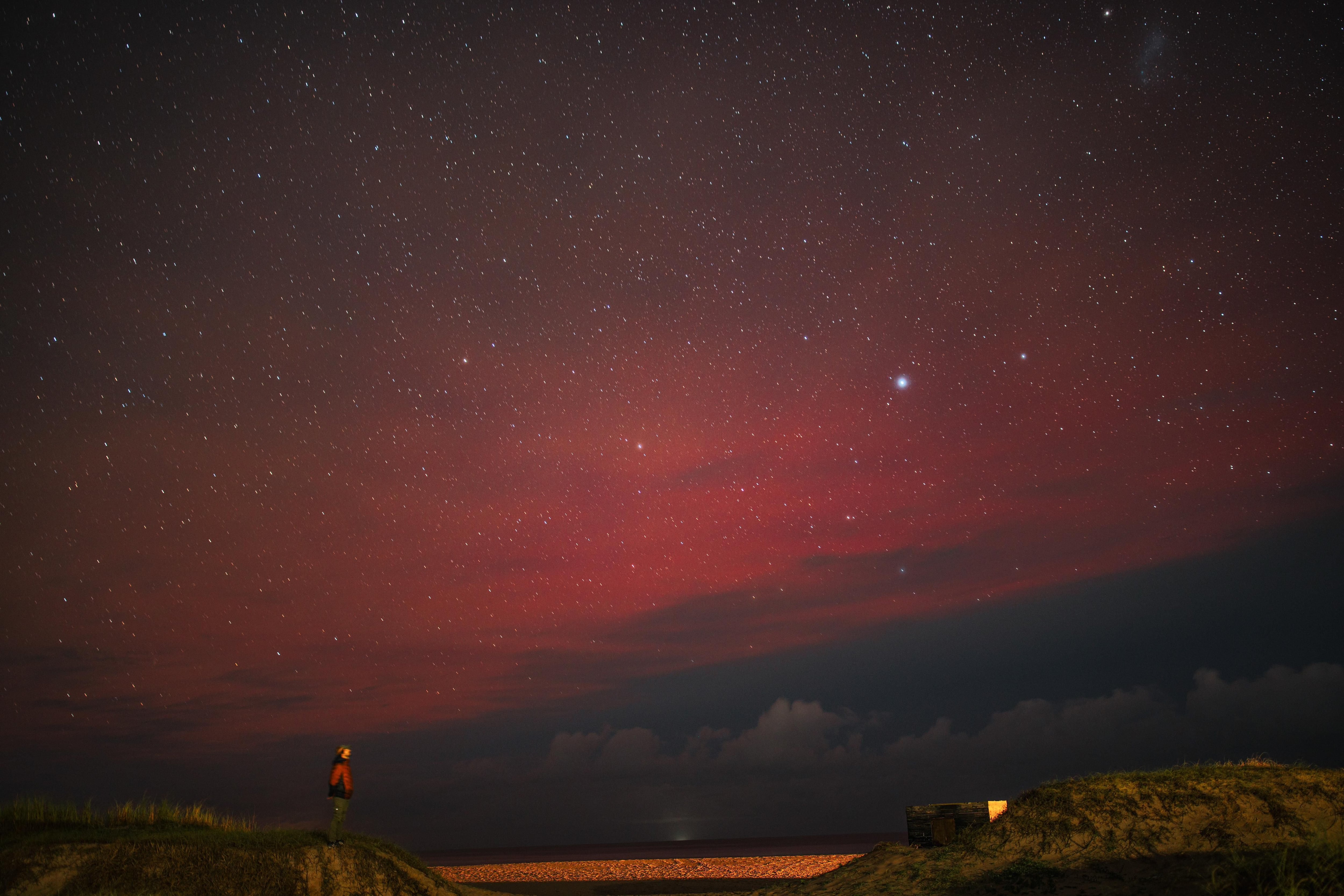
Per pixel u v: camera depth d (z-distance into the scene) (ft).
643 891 98.02
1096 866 45.01
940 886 49.42
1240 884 36.45
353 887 55.98
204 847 52.60
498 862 207.21
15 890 46.91
